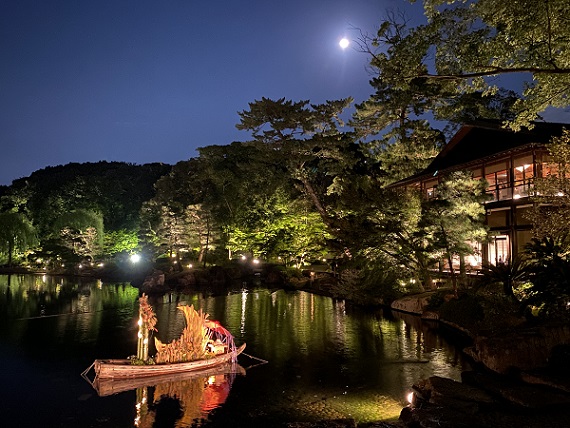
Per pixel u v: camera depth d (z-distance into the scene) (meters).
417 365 15.89
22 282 48.31
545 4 12.25
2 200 83.75
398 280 29.80
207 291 39.91
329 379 14.54
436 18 13.81
